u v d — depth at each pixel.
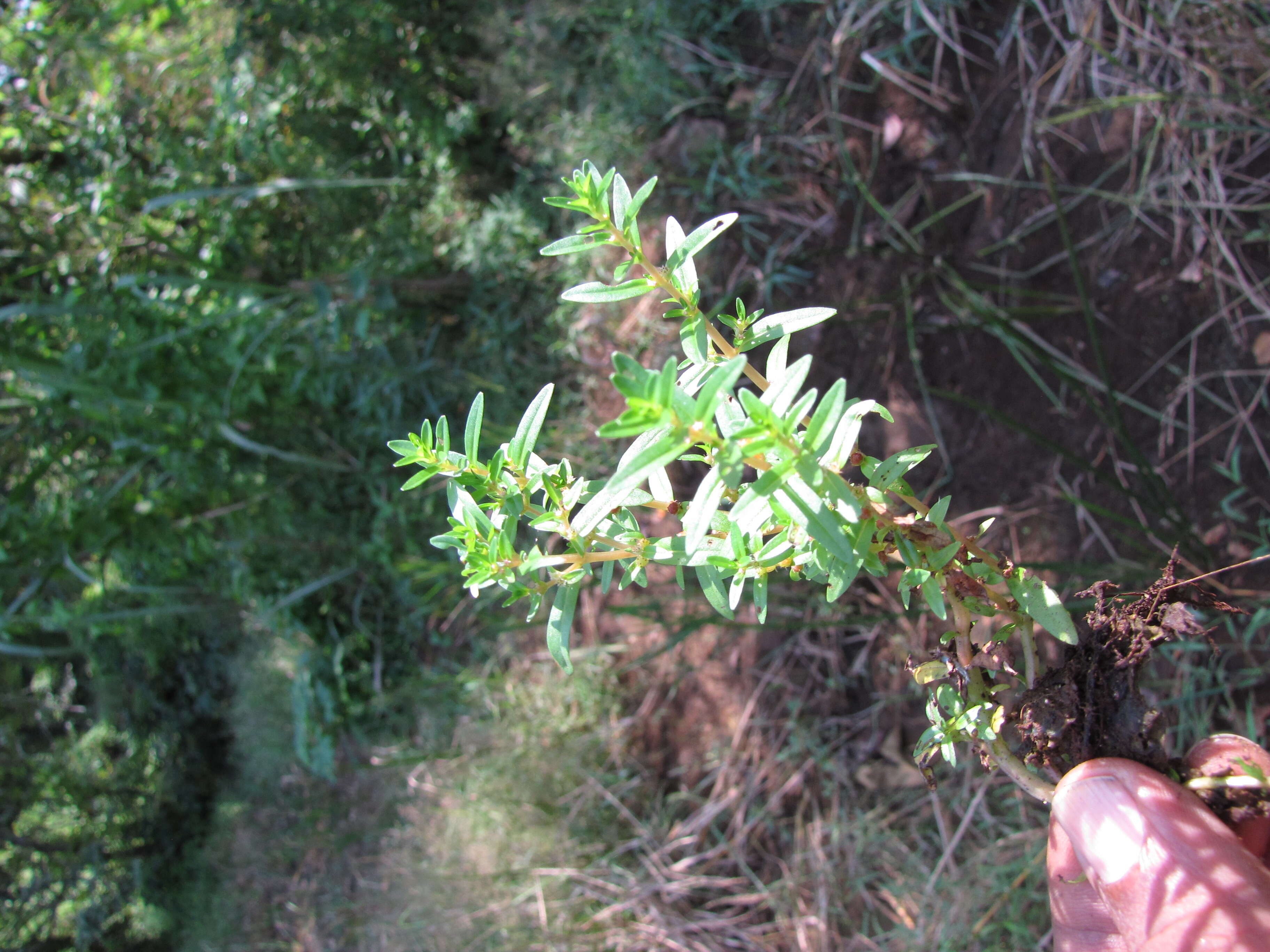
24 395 3.21
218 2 3.22
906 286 2.69
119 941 4.02
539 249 3.16
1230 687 2.31
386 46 3.11
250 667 3.89
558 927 3.04
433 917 3.23
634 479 0.89
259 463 3.38
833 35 2.82
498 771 3.16
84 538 3.36
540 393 1.12
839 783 2.80
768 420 0.90
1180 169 2.40
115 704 4.12
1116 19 2.45
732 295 2.91
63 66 3.50
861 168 2.79
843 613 2.75
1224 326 2.38
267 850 3.85
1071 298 2.54
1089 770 1.32
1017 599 1.17
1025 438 2.58
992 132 2.64
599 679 3.10
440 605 3.34
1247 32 2.27
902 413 2.72
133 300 3.14
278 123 3.19
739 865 2.91
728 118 2.97
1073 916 1.54
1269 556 1.33
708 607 2.97
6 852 4.05
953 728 1.25
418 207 3.35
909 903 2.67
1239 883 1.22
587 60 3.15
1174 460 2.42
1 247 3.36
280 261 3.38
